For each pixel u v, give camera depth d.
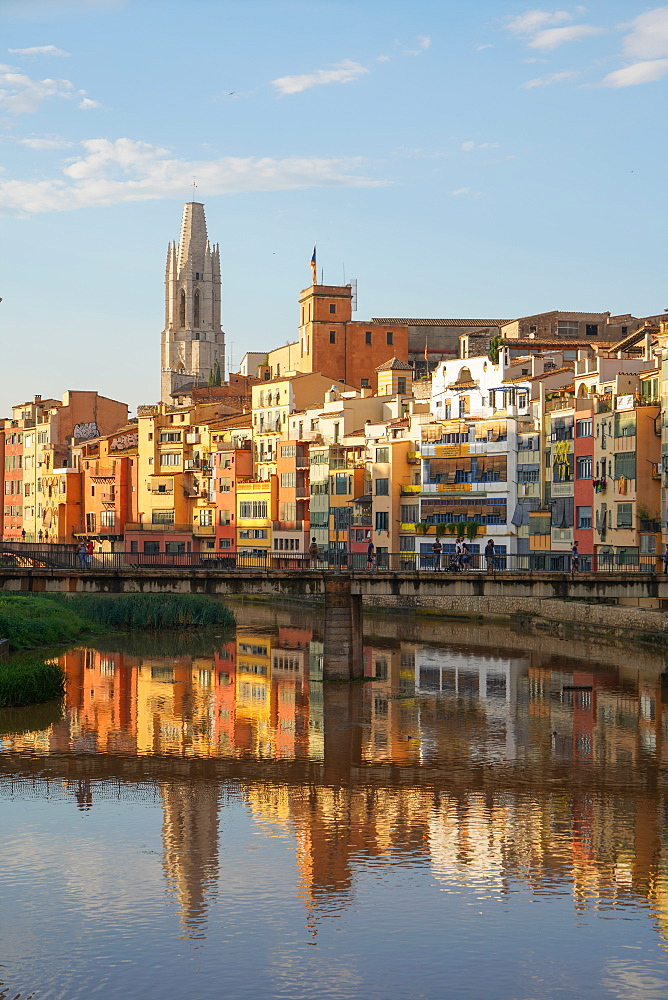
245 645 96.75
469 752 55.06
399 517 127.69
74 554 79.44
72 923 34.81
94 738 58.16
